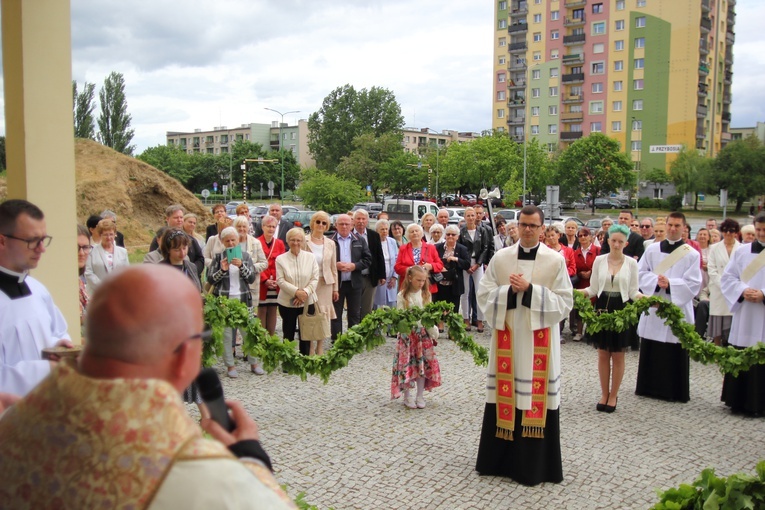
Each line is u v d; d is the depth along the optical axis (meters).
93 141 28.92
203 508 1.29
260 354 6.22
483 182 60.00
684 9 66.44
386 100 92.06
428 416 6.80
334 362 6.50
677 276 7.86
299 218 32.28
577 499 4.86
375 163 73.12
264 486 1.41
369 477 5.21
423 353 7.04
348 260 9.88
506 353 5.12
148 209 28.36
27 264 3.27
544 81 77.38
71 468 1.30
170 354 1.43
